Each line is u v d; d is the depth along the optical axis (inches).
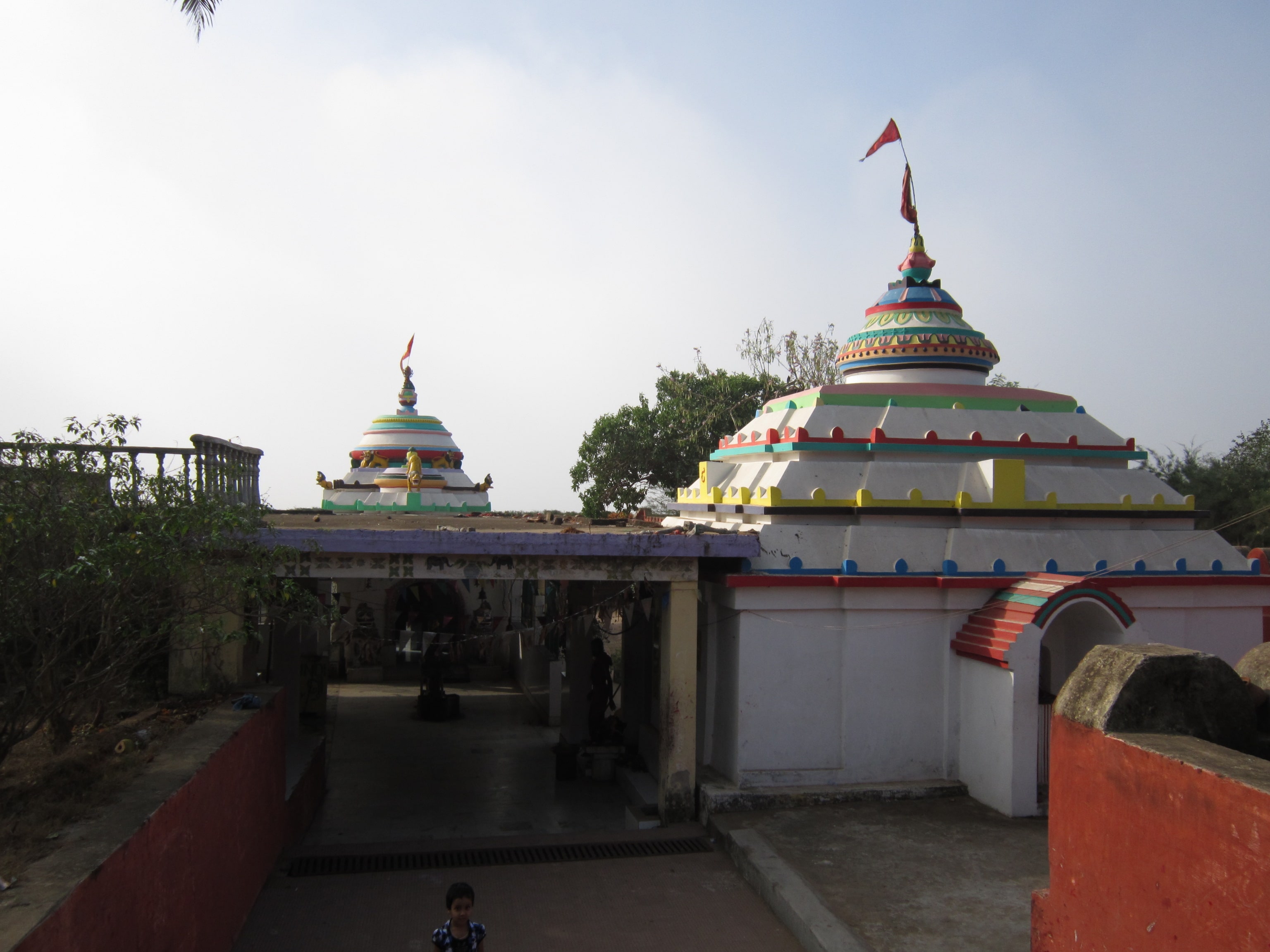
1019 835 368.5
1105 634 418.3
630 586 497.0
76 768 261.1
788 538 425.7
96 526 244.5
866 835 370.9
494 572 394.0
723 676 439.8
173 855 236.1
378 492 1046.4
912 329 514.6
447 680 879.7
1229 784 162.7
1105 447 480.4
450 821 466.0
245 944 298.2
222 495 350.3
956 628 429.4
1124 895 191.0
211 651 371.2
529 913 323.6
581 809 488.7
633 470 1221.7
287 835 393.1
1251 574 459.5
